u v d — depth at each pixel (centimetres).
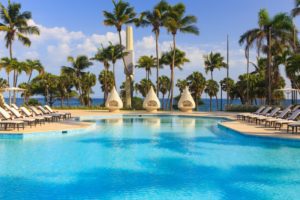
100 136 1465
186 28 3484
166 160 976
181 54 4088
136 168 880
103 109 3619
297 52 3228
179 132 1625
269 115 1953
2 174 811
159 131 1669
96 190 690
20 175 800
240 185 728
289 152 1096
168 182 751
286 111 1795
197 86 5653
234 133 1513
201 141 1335
